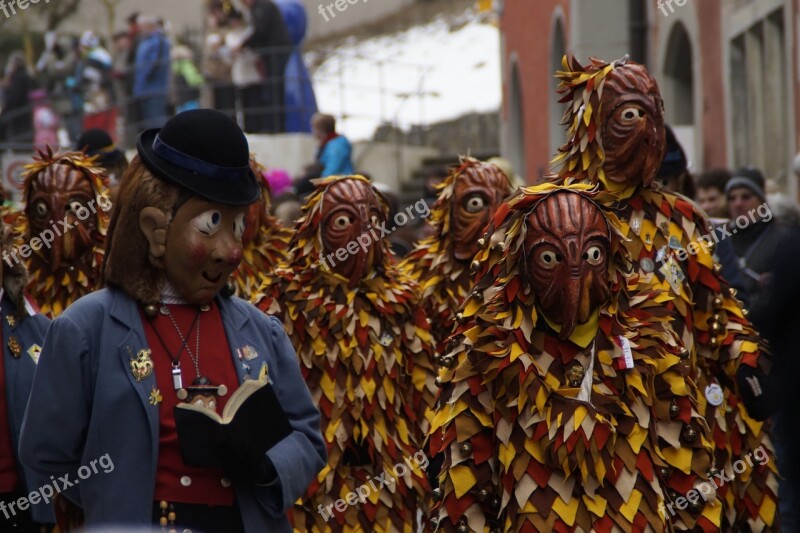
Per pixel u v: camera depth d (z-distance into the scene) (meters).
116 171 10.17
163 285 5.09
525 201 5.57
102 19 33.56
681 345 6.15
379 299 7.91
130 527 4.74
